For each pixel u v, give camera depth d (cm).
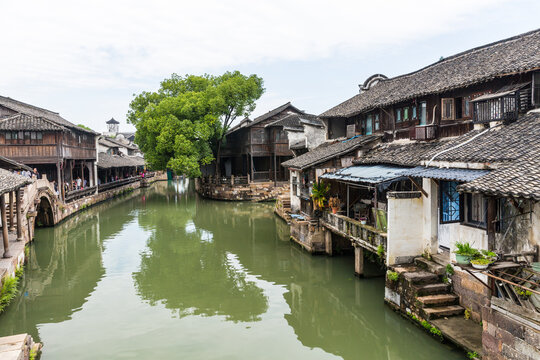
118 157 5384
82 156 3525
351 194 1745
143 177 5838
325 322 1181
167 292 1430
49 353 1005
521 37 1378
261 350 1016
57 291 1459
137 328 1143
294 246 2027
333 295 1359
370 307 1219
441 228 1131
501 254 765
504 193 696
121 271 1686
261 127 3791
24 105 3544
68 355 993
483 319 776
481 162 905
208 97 3722
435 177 970
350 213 1681
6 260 1445
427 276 1041
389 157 1428
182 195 4569
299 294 1397
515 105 1058
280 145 3750
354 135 2000
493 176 772
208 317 1216
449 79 1367
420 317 992
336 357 983
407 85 1692
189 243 2162
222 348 1024
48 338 1088
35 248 2086
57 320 1205
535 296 707
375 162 1477
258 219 2822
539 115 1031
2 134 2802
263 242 2148
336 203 1664
